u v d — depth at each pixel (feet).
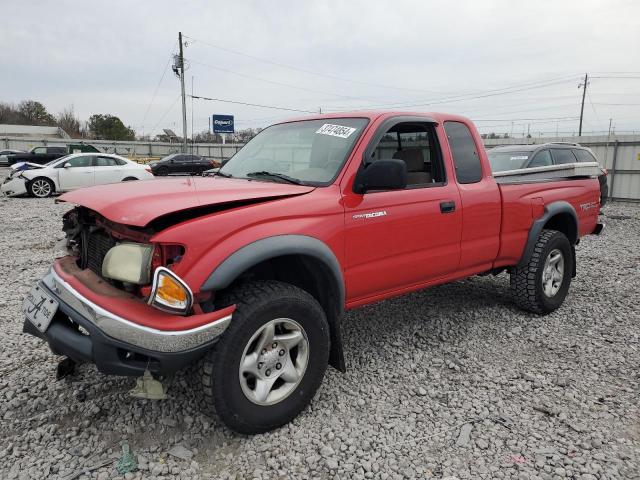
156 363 7.82
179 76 125.90
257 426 8.81
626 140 57.98
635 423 9.55
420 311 16.02
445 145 12.53
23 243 27.09
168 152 167.73
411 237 11.30
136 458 8.35
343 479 7.95
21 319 14.85
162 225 8.14
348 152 10.44
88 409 9.75
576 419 9.66
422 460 8.43
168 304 7.58
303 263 9.62
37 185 52.42
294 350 9.48
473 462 8.37
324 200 9.66
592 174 18.24
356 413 9.87
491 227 13.52
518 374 11.61
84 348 7.95
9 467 8.08
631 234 32.58
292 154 11.61
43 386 10.67
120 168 56.70
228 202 8.57
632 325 14.89
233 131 155.53
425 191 11.68
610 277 20.58
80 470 8.00
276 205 9.00
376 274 10.73
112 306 7.75
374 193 10.56
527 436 9.11
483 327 14.67
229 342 8.16
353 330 14.37
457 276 13.21
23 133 252.62
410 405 10.21
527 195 14.69
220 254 8.02
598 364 12.18
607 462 8.34
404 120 11.57
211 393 8.17
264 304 8.50
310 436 9.06
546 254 15.10
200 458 8.42
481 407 10.11
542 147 33.96
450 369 11.92
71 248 10.69
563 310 16.24
